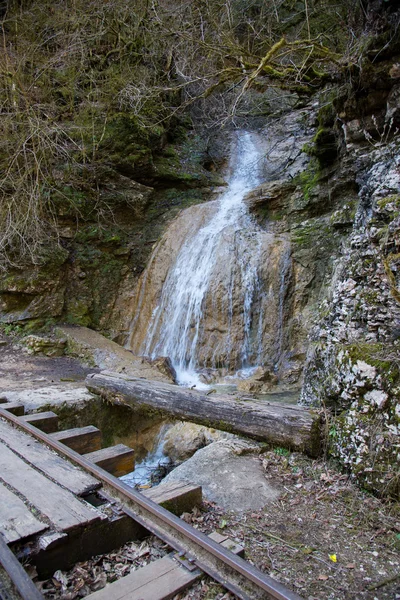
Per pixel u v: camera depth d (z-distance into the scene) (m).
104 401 6.23
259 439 4.43
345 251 6.21
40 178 9.96
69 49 10.73
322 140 8.65
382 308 4.12
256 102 14.18
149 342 10.22
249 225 10.60
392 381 3.55
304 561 2.74
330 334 4.83
